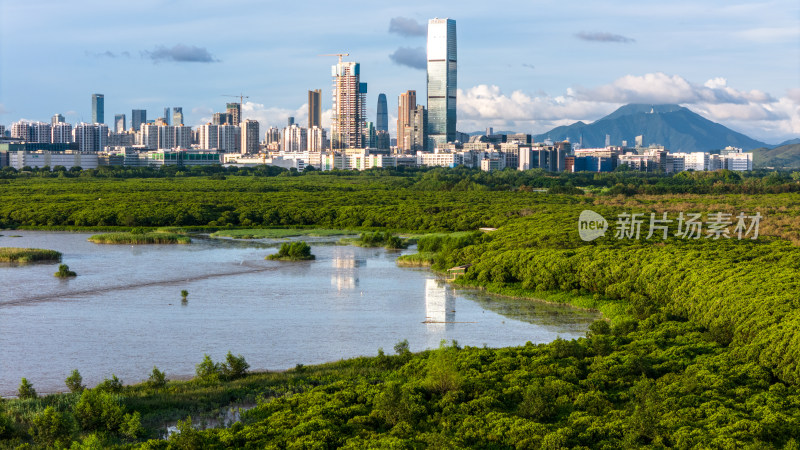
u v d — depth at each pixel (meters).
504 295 182.88
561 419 96.50
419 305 171.50
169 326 150.50
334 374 116.94
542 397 98.94
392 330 149.25
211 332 146.38
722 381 104.56
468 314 162.75
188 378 118.69
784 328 114.31
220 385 111.69
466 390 105.06
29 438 92.25
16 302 170.38
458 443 88.50
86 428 94.69
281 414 97.81
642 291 163.88
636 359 113.06
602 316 160.88
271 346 137.25
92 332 145.12
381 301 175.25
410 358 122.94
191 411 102.31
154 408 102.06
